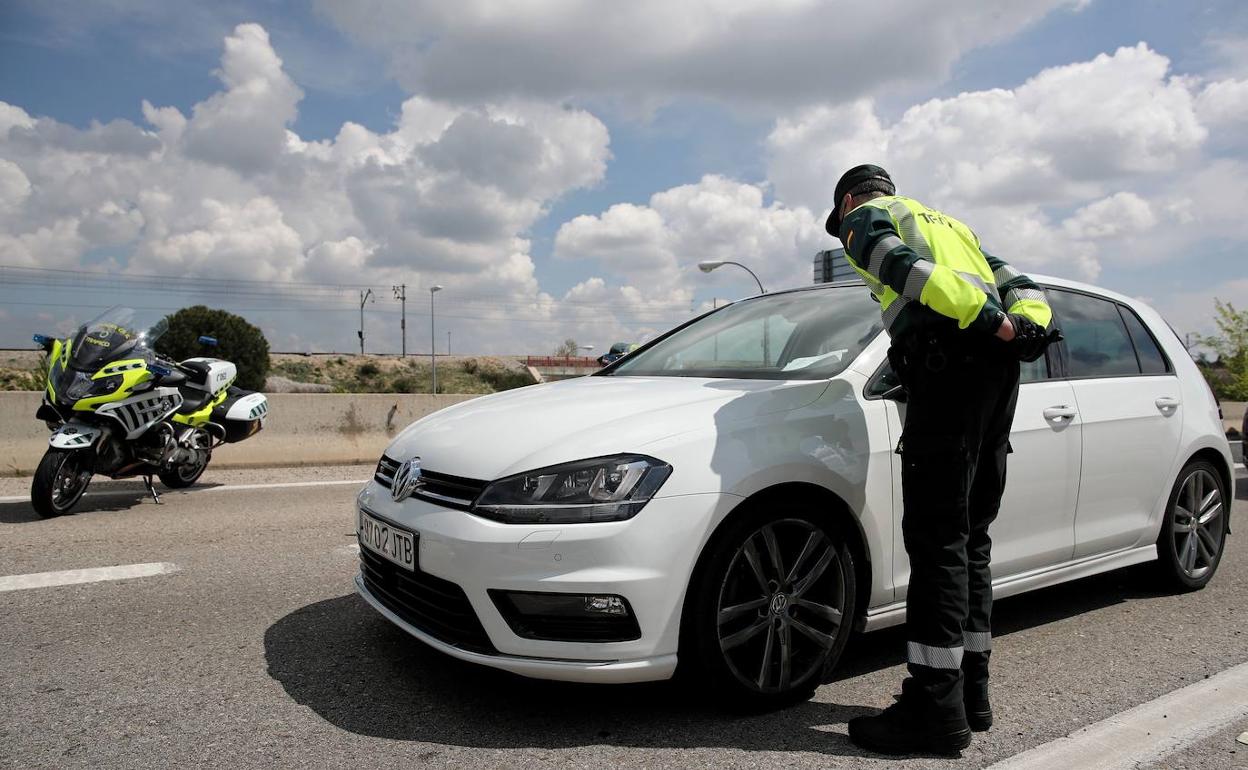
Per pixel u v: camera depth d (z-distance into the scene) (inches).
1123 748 98.9
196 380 283.1
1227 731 103.7
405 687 114.0
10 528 216.2
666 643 98.2
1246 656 132.6
